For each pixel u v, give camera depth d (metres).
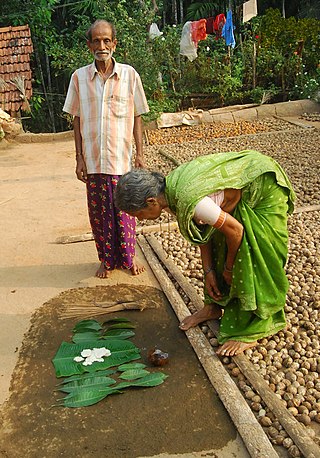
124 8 10.28
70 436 2.37
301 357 2.86
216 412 2.46
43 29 11.55
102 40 3.33
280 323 2.98
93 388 2.64
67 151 8.28
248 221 2.63
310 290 3.52
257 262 2.68
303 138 8.00
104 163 3.53
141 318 3.32
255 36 10.91
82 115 3.53
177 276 3.76
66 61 9.95
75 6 12.03
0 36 9.98
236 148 7.72
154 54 9.99
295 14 13.48
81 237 4.59
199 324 3.16
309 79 10.35
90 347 3.00
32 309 3.50
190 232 2.53
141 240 4.48
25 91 9.53
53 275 3.99
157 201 2.52
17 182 6.57
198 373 2.75
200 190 2.44
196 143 8.24
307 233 4.48
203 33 9.32
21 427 2.44
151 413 2.48
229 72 10.14
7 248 4.52
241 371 2.70
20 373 2.83
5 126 8.87
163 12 12.45
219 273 2.89
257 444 2.19
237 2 12.23
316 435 2.32
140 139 3.78
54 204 5.61
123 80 3.50
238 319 2.89
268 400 2.45
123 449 2.27
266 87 10.95
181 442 2.29
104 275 3.86
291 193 2.80
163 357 2.80
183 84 10.49
